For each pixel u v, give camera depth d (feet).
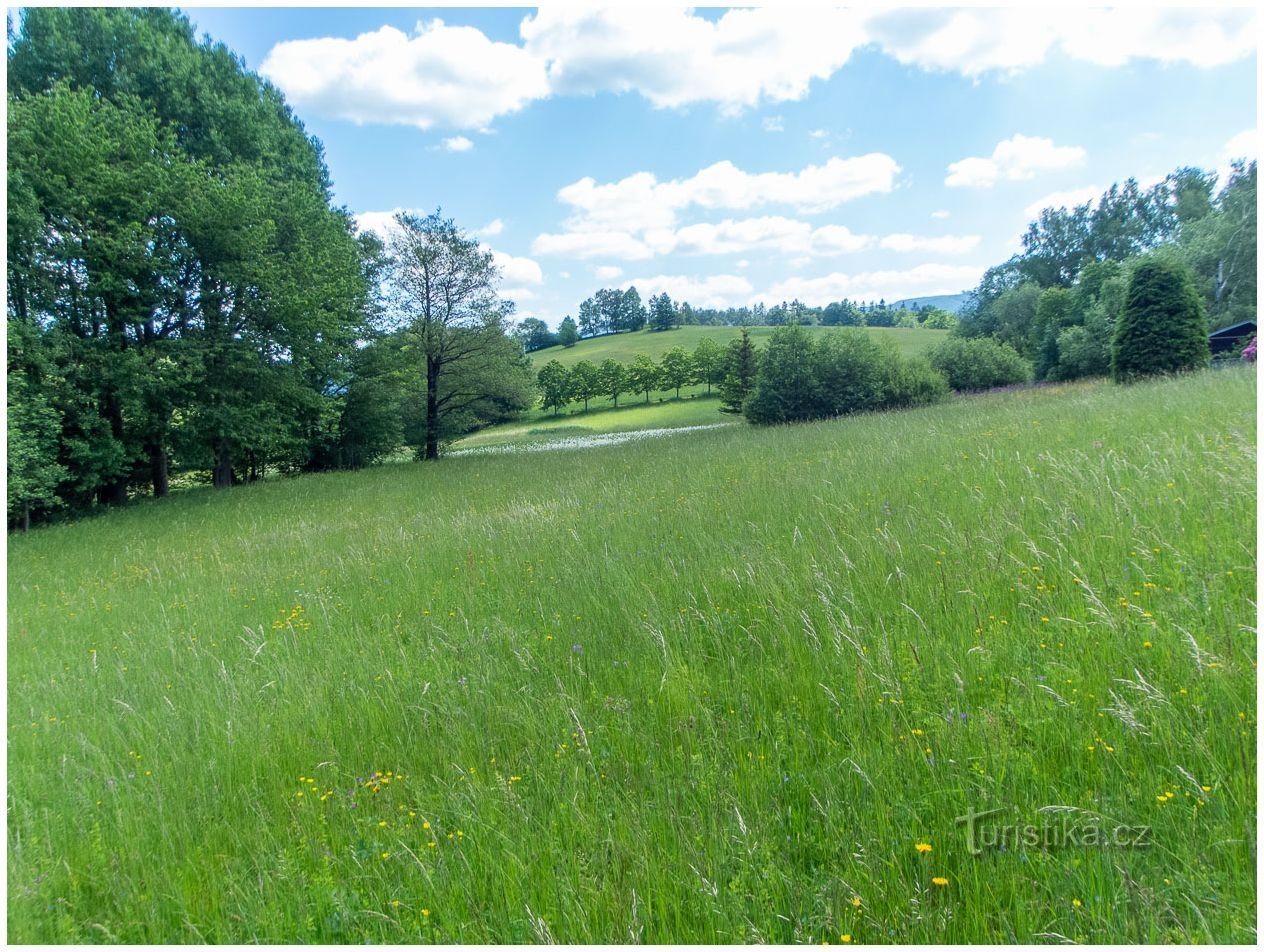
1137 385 52.42
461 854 8.16
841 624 12.57
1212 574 11.89
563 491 40.63
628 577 18.01
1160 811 7.41
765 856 7.56
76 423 59.93
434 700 12.41
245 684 14.21
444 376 114.01
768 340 94.02
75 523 53.26
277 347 73.51
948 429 40.83
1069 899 6.72
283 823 9.45
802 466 34.96
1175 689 9.17
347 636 17.15
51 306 58.59
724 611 14.58
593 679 12.59
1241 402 27.89
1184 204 179.01
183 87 71.72
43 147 56.34
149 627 20.39
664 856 7.79
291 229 76.64
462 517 34.83
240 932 7.57
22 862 8.75
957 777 8.25
